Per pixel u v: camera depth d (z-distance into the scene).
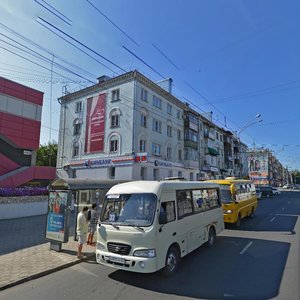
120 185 7.35
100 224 6.69
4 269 6.84
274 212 19.70
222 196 13.16
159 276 6.34
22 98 23.30
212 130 47.03
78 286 5.86
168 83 33.81
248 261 7.46
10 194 15.58
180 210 7.39
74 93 32.34
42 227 12.68
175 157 33.62
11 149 22.91
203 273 6.52
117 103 28.19
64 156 32.50
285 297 5.04
